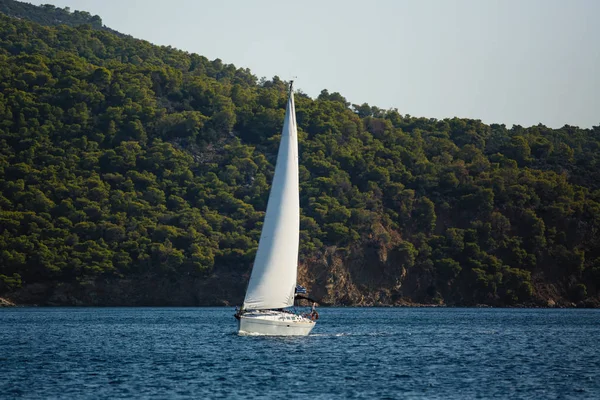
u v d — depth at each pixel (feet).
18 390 561.43
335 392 561.43
